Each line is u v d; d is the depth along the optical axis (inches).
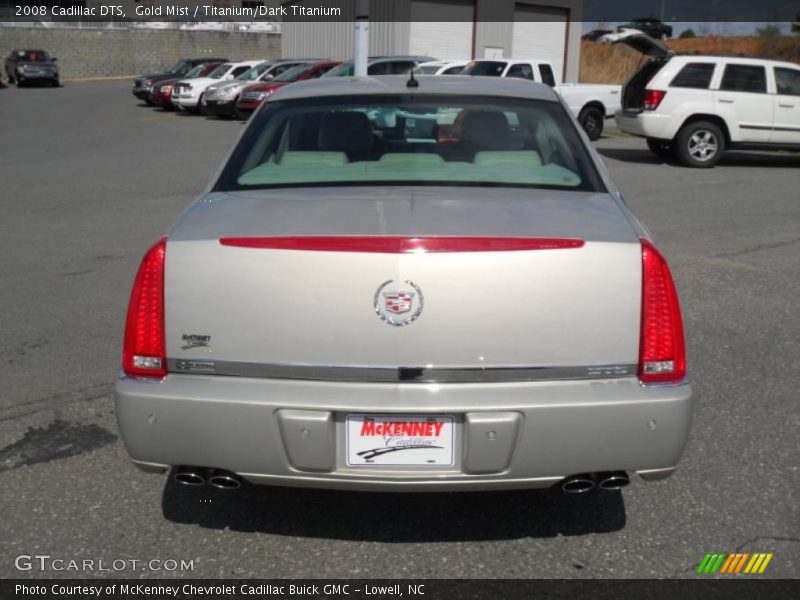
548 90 160.9
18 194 432.1
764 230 351.9
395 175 135.5
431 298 104.9
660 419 106.6
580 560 119.8
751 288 261.3
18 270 277.1
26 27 1786.4
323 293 105.7
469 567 118.3
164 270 109.3
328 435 105.5
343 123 147.1
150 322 109.9
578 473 107.8
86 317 228.4
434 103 150.2
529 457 106.0
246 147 144.7
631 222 117.6
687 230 350.6
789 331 219.9
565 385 106.7
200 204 126.6
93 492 138.5
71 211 385.4
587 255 106.9
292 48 1475.1
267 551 122.3
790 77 569.0
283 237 107.3
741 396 177.0
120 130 798.5
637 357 107.8
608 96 751.7
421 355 105.3
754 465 147.2
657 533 126.6
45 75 1512.1
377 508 134.2
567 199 126.6
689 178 517.3
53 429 161.2
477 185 132.1
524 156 141.5
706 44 1546.5
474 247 105.6
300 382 107.0
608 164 582.2
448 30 1239.5
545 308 105.9
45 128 815.1
